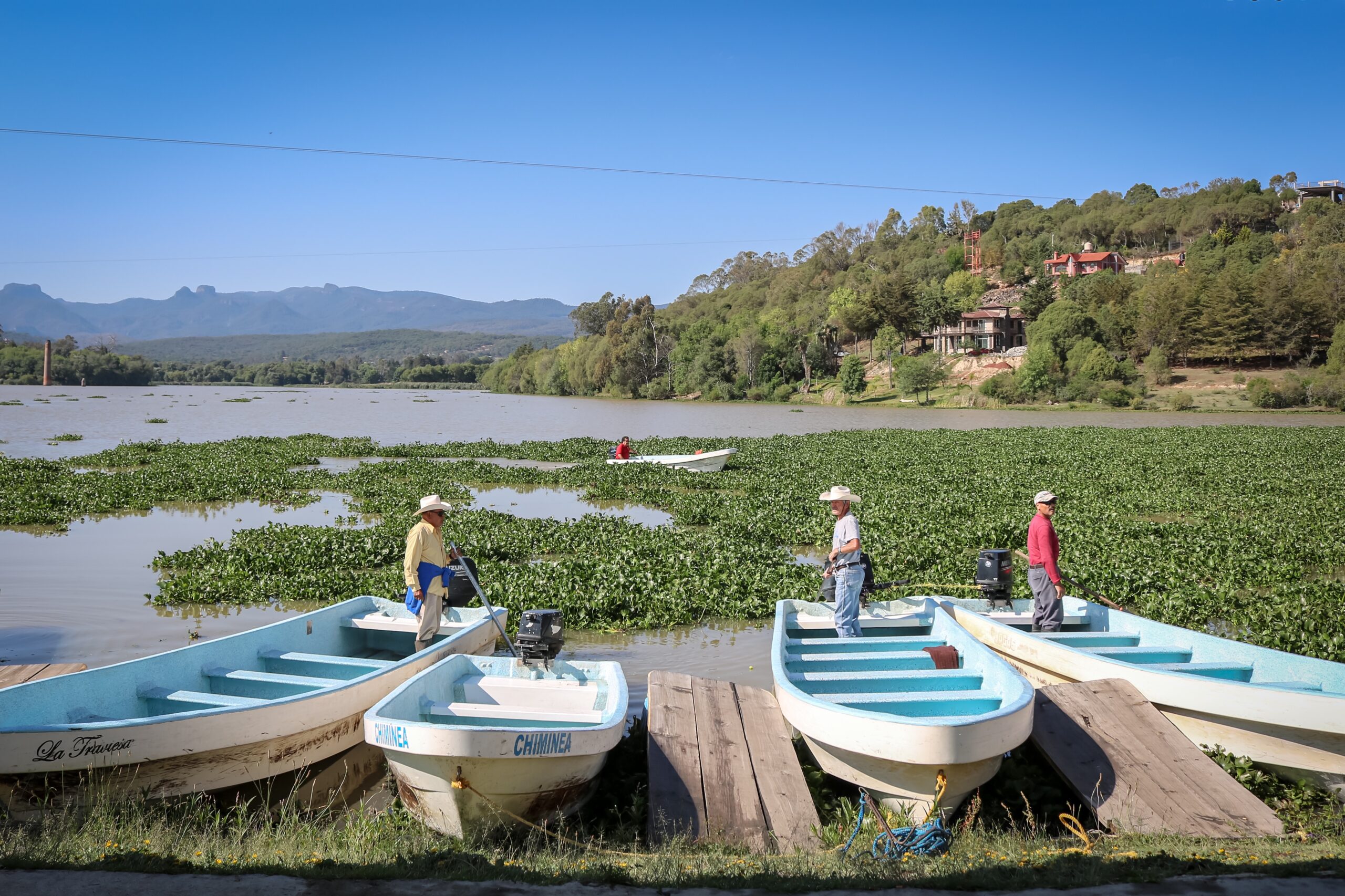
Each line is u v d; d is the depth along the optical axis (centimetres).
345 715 753
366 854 548
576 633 1266
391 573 1556
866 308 11581
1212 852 555
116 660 1120
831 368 11356
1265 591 1492
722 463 3117
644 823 668
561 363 13825
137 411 8069
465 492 2644
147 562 1722
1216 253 12812
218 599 1409
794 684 770
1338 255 9762
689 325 14888
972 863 536
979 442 4375
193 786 658
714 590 1409
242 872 482
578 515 2325
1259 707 705
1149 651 896
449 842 605
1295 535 1880
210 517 2292
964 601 1071
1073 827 654
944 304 11425
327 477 2964
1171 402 7888
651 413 8294
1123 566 1561
